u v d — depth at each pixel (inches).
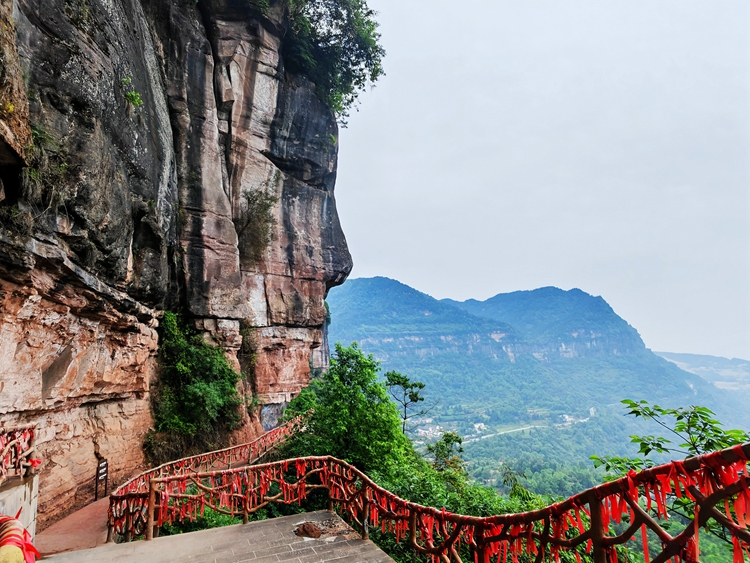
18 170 339.0
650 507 119.0
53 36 414.3
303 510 530.0
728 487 100.2
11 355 383.2
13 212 342.6
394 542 379.2
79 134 434.0
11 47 297.3
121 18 550.0
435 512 215.5
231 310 844.6
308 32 1043.9
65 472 478.3
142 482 472.1
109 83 495.8
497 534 178.9
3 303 361.1
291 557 250.8
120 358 588.1
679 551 108.1
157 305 690.8
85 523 432.1
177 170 797.9
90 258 459.5
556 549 150.9
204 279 813.2
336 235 1163.9
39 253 375.2
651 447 234.1
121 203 520.1
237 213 932.6
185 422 723.4
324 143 1119.6
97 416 566.3
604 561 129.8
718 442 212.4
